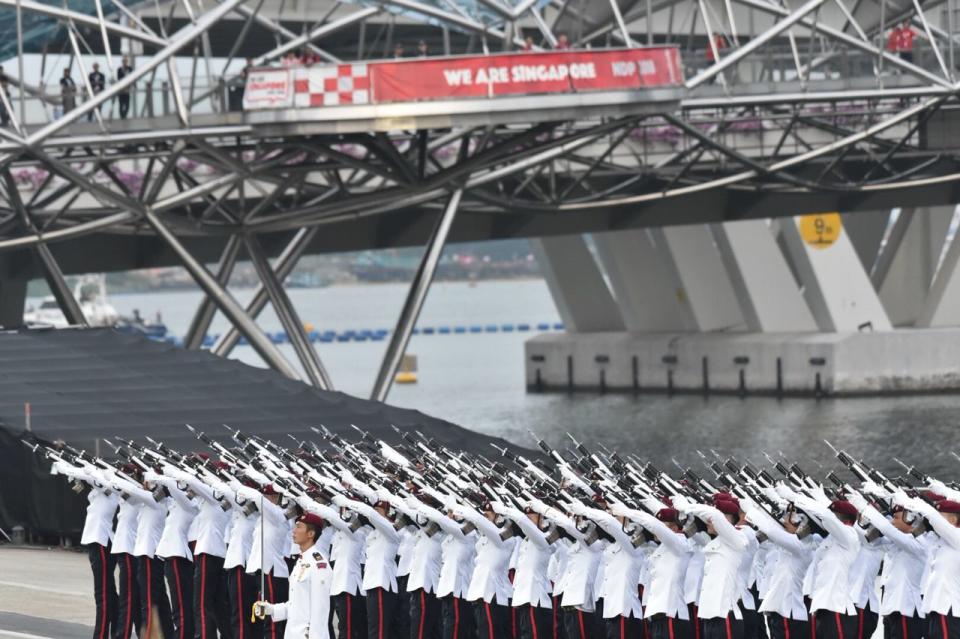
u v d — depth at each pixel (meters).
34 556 155.75
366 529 104.31
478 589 101.12
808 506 96.06
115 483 110.88
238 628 107.94
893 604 96.44
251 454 119.25
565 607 100.44
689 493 102.00
